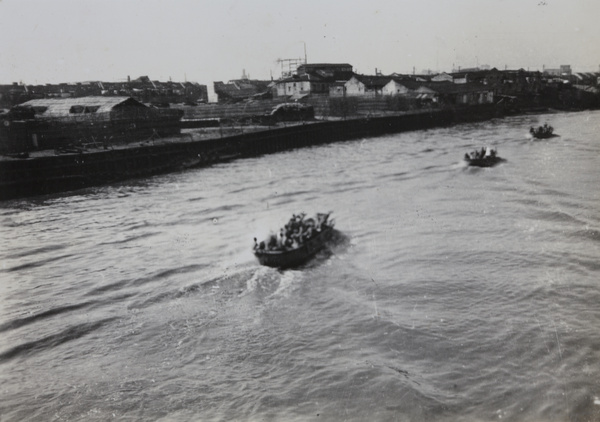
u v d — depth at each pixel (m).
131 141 54.03
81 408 13.51
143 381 14.66
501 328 16.70
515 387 13.52
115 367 15.55
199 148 53.97
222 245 26.62
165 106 81.44
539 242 24.94
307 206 34.19
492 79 114.44
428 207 32.69
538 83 118.44
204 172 50.06
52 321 18.86
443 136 73.88
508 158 49.59
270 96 101.06
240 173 48.66
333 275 21.89
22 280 22.78
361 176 44.38
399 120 82.81
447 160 50.75
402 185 39.88
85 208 36.22
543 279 20.41
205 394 13.88
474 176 42.16
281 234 23.02
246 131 65.88
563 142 59.31
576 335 15.94
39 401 13.91
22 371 15.56
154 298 20.45
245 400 13.51
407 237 26.66
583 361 14.51
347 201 35.22
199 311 19.08
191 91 113.25
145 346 16.75
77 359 16.16
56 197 40.38
